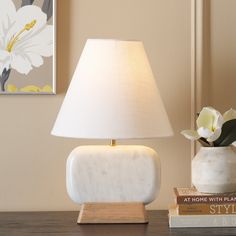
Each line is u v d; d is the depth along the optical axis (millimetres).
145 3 1622
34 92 1598
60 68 1612
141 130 1235
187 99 1624
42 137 1610
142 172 1362
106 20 1618
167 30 1625
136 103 1252
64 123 1275
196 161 1320
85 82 1275
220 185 1278
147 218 1348
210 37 1635
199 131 1268
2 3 1595
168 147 1621
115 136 1222
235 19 1637
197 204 1252
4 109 1606
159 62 1623
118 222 1315
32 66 1598
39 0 1596
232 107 1630
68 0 1613
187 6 1626
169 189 1618
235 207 1244
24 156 1609
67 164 1382
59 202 1610
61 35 1613
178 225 1253
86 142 1609
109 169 1360
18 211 1585
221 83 1633
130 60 1285
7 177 1607
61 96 1613
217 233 1188
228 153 1302
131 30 1619
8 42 1596
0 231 1259
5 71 1597
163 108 1323
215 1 1634
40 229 1276
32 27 1598
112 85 1255
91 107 1246
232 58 1638
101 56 1282
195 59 1614
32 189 1610
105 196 1360
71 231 1241
